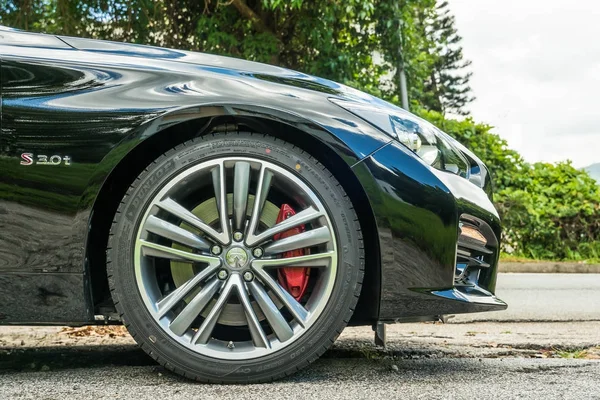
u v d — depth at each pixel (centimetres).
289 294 208
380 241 208
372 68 967
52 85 206
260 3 852
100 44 233
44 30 839
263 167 209
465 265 225
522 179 1059
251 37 832
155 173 206
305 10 841
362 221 222
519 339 319
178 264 216
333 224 209
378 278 211
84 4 836
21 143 200
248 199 217
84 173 200
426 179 211
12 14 828
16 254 200
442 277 210
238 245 206
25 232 200
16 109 202
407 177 210
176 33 874
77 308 202
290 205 222
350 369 235
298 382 210
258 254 207
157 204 205
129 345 291
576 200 1002
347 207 210
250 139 210
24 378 215
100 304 215
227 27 866
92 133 202
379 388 204
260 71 228
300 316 207
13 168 200
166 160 206
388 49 927
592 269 905
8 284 201
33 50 216
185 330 204
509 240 993
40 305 202
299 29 862
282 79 222
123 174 221
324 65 865
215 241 206
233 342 208
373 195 208
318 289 210
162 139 220
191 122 214
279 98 211
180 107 204
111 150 201
